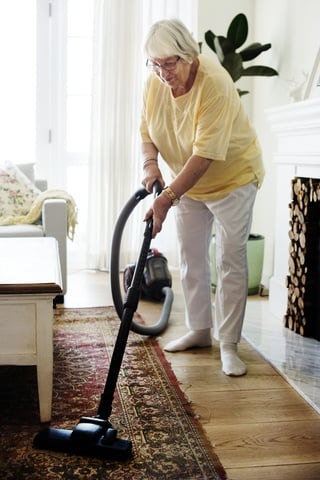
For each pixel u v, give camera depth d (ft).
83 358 8.93
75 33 14.78
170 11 14.42
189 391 7.88
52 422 6.87
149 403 7.45
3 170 12.71
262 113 13.42
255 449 6.41
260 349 9.50
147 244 6.95
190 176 7.54
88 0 14.67
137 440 6.52
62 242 11.65
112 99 14.46
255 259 12.76
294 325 10.44
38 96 14.80
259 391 7.93
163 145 8.49
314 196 9.87
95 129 14.61
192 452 6.28
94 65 14.37
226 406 7.46
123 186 14.75
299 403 7.59
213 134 7.48
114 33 14.25
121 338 6.29
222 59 12.05
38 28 14.60
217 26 14.14
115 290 8.55
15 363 6.74
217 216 8.52
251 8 14.02
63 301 12.00
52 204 11.53
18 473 5.81
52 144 14.99
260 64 13.48
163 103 8.12
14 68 14.67
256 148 8.54
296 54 11.58
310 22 10.95
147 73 14.55
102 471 5.88
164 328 10.34
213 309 11.60
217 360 9.00
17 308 6.66
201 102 7.56
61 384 7.96
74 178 15.37
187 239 9.02
